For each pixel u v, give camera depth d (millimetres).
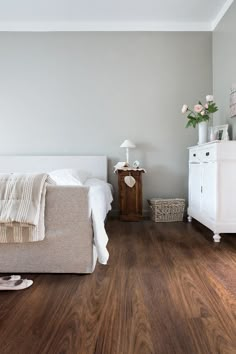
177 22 4012
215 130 3404
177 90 4078
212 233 3072
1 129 4086
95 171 3988
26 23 4012
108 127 4094
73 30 4039
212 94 4070
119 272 1935
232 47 3357
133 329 1243
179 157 4102
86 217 1884
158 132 4094
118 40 4059
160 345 1130
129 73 4066
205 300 1516
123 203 3760
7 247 1907
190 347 1117
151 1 3480
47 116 4078
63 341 1161
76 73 4070
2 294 1604
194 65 4070
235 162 2705
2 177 1886
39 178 1864
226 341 1153
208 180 2938
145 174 4113
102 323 1294
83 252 1891
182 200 3771
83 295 1585
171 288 1670
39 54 4062
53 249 1896
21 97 4070
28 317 1352
